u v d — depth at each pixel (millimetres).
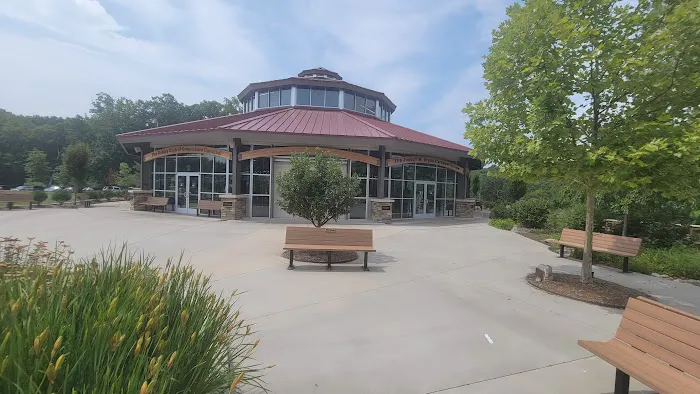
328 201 9164
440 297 6270
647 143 5363
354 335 4633
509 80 7090
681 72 5668
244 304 5688
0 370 1481
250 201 18312
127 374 1791
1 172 68812
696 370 2895
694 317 3000
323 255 9188
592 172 6012
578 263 9461
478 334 4754
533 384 3568
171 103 62281
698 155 5086
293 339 4473
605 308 5922
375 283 7020
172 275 3135
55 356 1722
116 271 2826
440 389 3439
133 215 17797
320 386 3436
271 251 9703
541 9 6402
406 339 4551
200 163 19797
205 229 13297
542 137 6078
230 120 21922
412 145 18641
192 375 2279
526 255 10305
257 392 3289
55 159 75938
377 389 3410
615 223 11852
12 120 75812
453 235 13523
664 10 5879
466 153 22250
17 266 2963
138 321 2113
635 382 3627
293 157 9805
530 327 5027
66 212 18656
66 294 2176
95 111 68312
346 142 17672
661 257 9250
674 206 11438
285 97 24125
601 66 6309
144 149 21562
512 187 27469
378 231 14156
